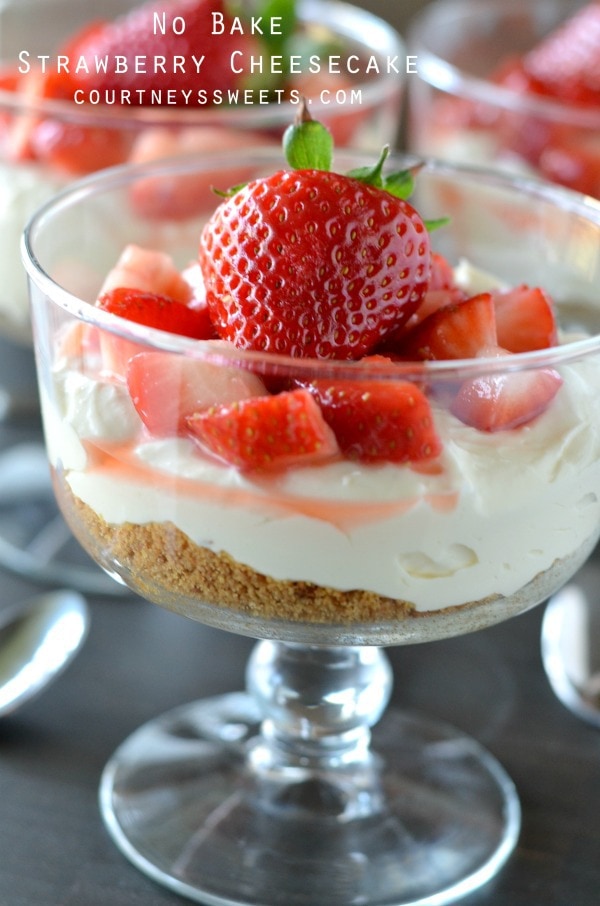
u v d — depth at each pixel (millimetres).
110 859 404
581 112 510
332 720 421
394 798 424
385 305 369
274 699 422
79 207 406
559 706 447
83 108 474
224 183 427
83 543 390
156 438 362
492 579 372
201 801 418
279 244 364
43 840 405
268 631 376
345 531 361
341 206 364
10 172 481
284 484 358
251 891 401
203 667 452
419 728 441
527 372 360
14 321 496
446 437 361
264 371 352
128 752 427
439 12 586
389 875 407
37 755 424
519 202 424
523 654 462
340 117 493
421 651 462
